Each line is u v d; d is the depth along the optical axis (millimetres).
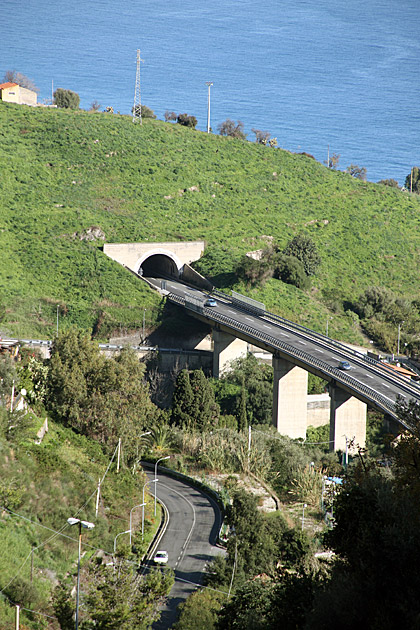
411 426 53250
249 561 82812
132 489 101750
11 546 70875
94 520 85750
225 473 122188
